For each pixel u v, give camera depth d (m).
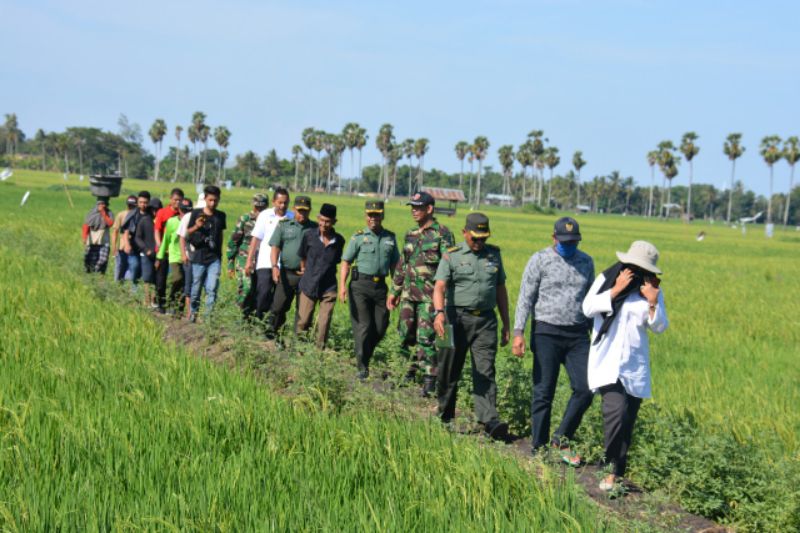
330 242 17.48
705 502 10.68
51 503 7.76
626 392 10.93
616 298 10.87
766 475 11.02
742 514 10.62
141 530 7.30
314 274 17.44
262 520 7.63
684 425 12.33
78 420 10.13
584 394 11.79
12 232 41.56
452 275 13.06
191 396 11.70
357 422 11.10
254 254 19.84
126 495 8.12
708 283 46.88
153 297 23.11
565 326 11.99
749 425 13.70
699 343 24.05
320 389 12.45
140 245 23.61
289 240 18.59
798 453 11.83
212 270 20.94
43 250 33.12
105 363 13.38
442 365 13.04
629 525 9.06
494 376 13.10
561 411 13.26
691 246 101.62
